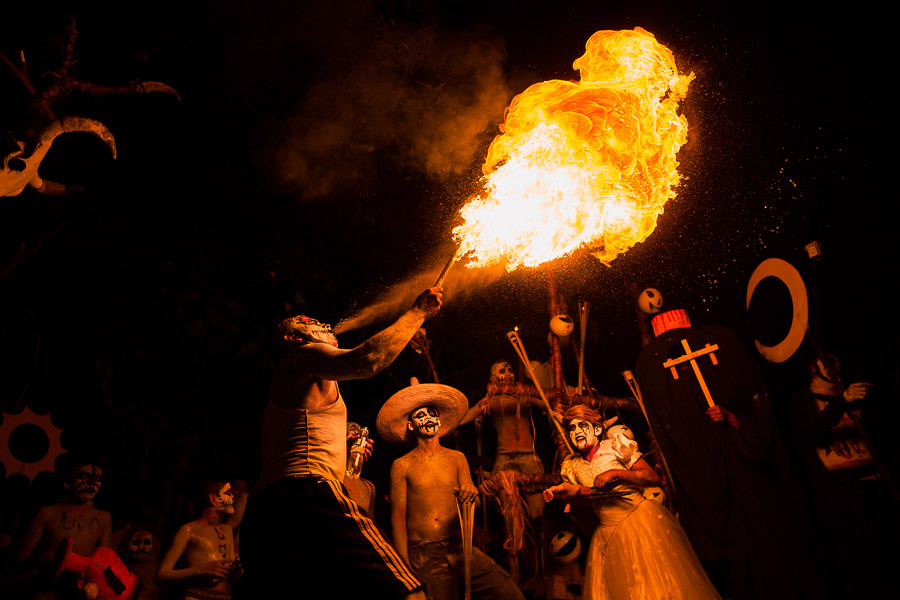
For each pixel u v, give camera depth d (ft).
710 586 16.31
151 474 22.16
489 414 21.79
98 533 17.44
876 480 19.43
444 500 17.24
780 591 16.43
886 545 18.94
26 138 15.99
